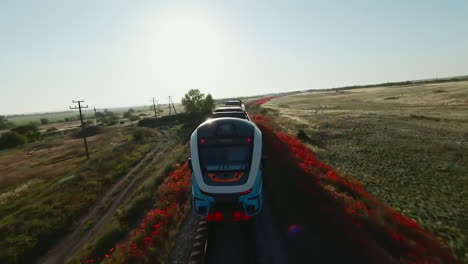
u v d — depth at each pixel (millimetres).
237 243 7340
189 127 56094
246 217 6770
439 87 106562
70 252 13422
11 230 14789
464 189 13711
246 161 7121
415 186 14453
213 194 6637
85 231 15547
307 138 29000
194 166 7250
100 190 22234
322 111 62062
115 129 70000
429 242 7473
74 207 18250
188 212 9781
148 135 54719
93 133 69500
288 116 52438
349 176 15961
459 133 27453
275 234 7570
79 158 38344
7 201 21828
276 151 16062
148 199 14586
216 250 7070
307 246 6809
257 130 8305
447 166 17578
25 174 29828
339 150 23703
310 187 10000
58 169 31578
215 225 8336
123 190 22109
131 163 31250
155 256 7188
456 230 9633
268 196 10234
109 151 37531
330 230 7230
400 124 35250
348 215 7855
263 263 6293
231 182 6699
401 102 71750
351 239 6699
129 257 7379
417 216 10945
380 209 9141
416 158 19750
